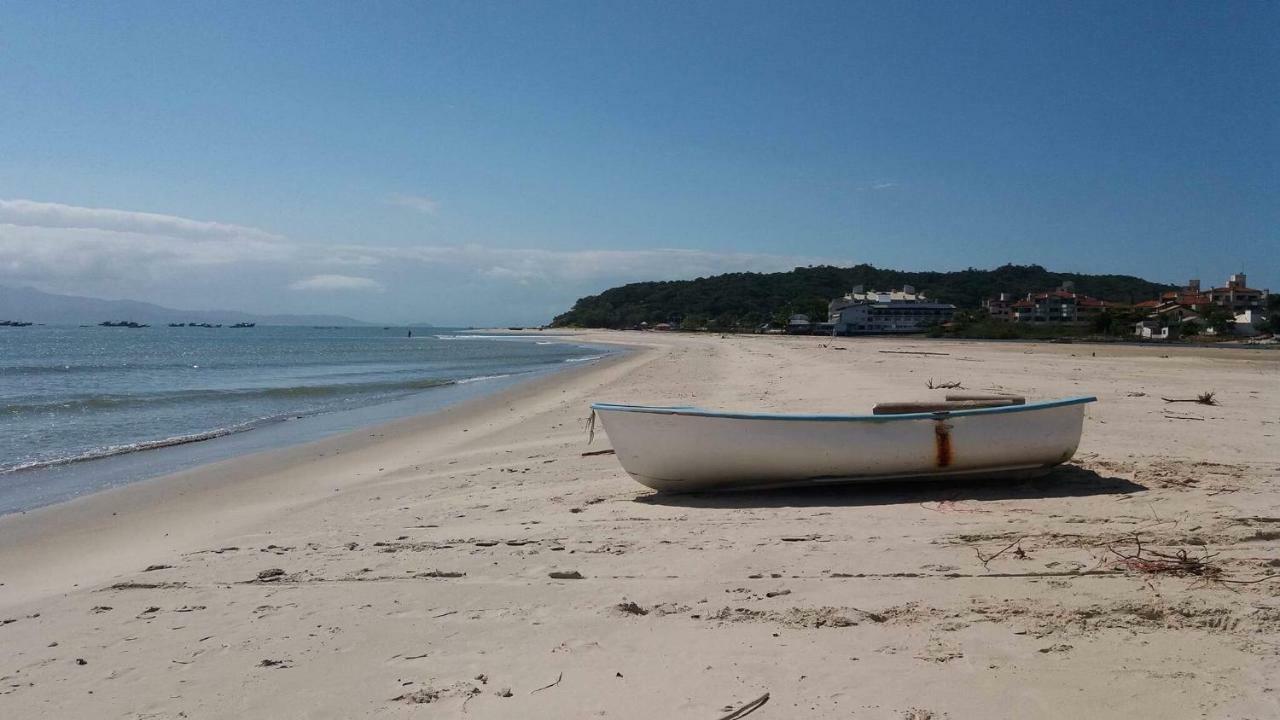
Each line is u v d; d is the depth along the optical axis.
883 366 29.77
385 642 4.60
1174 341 68.62
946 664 4.00
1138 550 5.58
